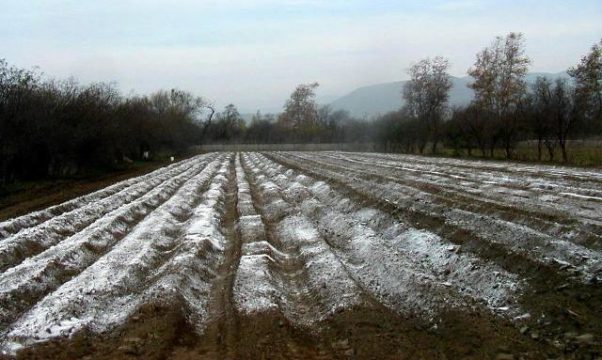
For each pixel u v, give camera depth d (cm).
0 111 2658
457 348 772
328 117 12112
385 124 8138
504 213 1520
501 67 6350
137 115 5678
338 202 2158
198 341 859
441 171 3244
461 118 5203
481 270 1082
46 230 1641
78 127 3475
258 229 1691
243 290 1066
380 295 1035
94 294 1061
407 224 1568
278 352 793
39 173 3359
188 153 8425
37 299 1084
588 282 911
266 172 4184
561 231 1270
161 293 1005
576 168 3119
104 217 1914
